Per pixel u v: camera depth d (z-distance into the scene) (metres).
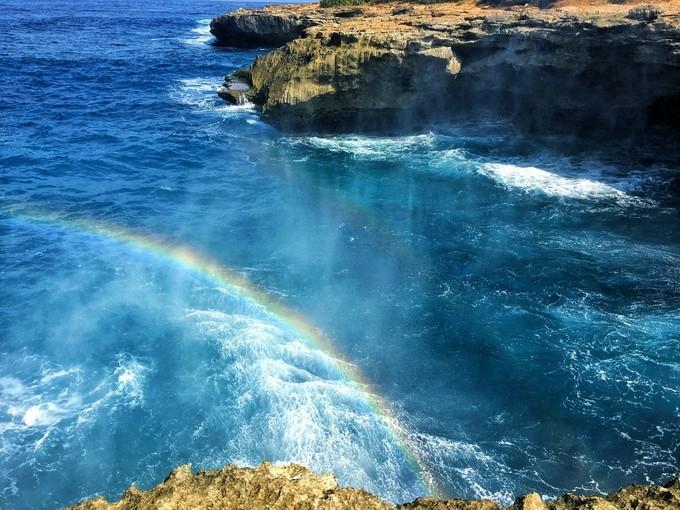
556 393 15.63
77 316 19.28
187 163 34.16
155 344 17.81
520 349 17.33
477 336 17.97
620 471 13.30
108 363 17.02
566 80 30.52
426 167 32.19
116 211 27.66
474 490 12.88
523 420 14.87
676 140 30.80
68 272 22.03
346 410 15.05
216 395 15.62
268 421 14.70
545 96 32.19
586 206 26.48
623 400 15.27
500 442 14.21
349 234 24.97
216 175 32.25
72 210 27.64
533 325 18.36
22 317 19.19
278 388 15.67
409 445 14.09
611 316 18.61
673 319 18.31
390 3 59.16
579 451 13.87
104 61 66.81
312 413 14.88
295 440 14.12
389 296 20.20
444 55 32.66
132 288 20.95
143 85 55.00
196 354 17.22
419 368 16.78
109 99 49.22
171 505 5.87
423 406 15.40
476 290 20.34
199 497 6.05
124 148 36.44
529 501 6.32
